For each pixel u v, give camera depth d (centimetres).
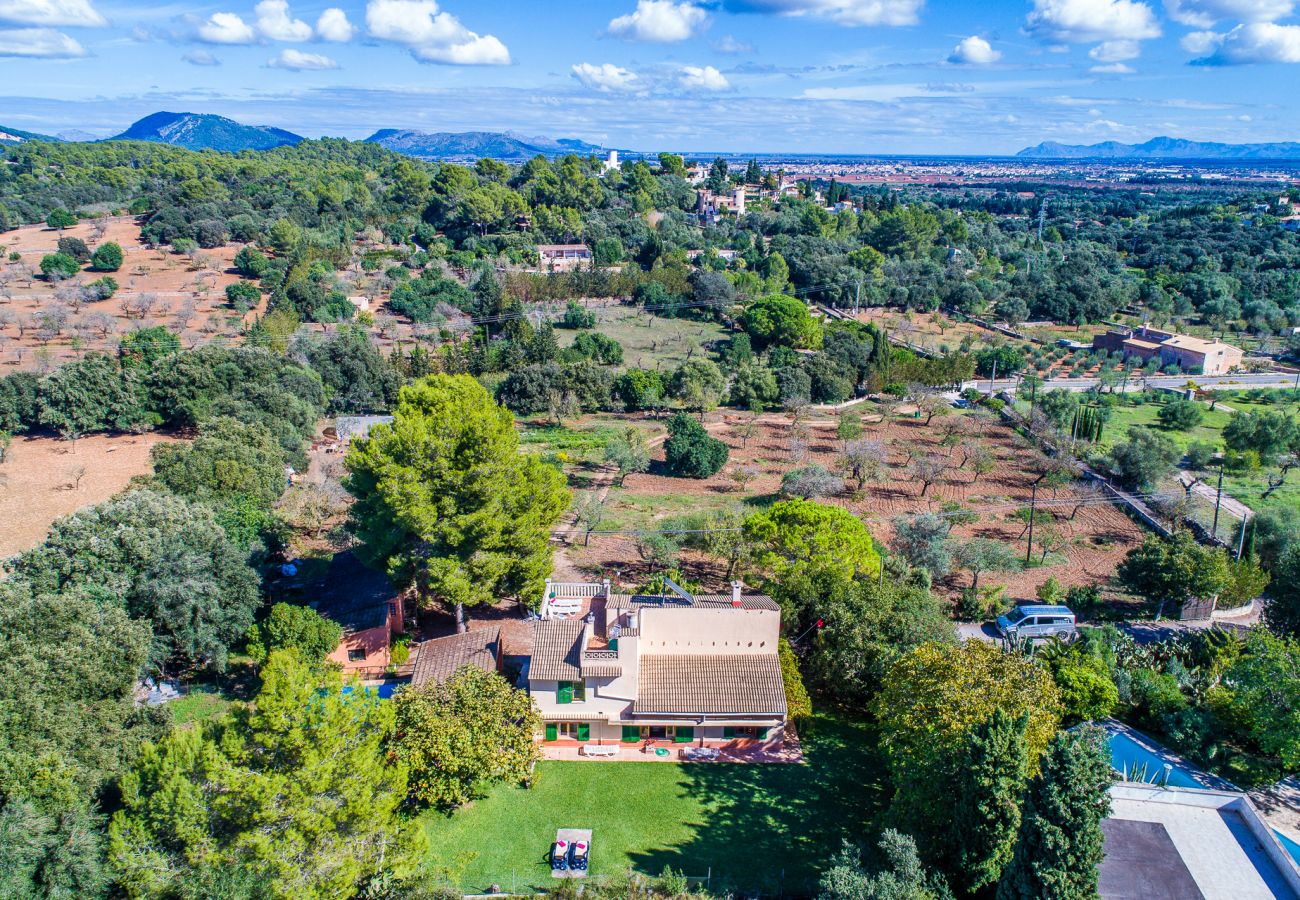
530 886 3556
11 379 8919
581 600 4962
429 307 13900
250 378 9419
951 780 3459
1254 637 4466
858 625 4778
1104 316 16388
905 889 3020
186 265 15762
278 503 6962
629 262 17862
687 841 3825
